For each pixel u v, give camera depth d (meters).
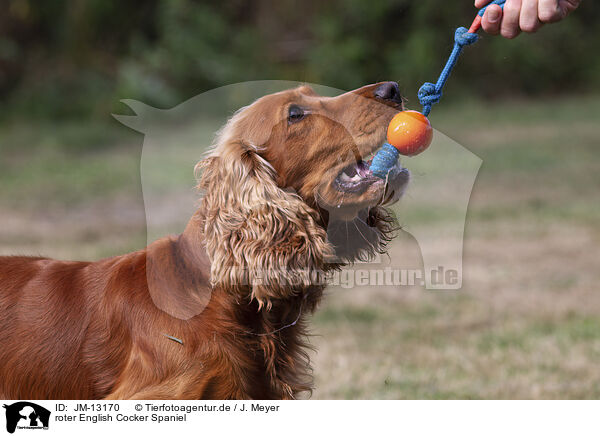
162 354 3.62
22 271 4.04
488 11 3.92
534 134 17.73
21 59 20.20
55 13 20.55
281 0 21.42
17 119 19.08
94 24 20.64
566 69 24.17
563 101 22.66
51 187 12.91
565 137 17.30
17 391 3.79
